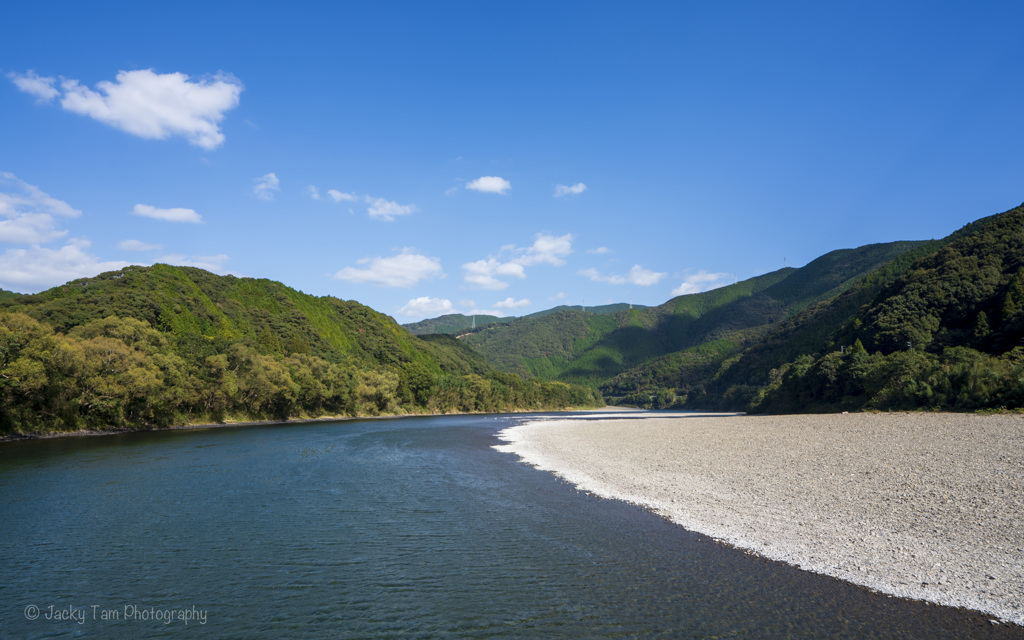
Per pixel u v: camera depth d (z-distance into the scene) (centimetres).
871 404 7725
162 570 1639
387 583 1522
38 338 5631
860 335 10375
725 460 3425
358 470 3534
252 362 8944
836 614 1265
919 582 1414
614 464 3547
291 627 1260
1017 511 1905
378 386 12756
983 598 1310
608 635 1195
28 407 5616
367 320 18300
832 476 2695
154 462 3878
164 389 7162
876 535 1770
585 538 1900
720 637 1173
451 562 1683
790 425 6012
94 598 1439
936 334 8862
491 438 6019
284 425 8594
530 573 1577
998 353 7369
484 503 2484
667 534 1917
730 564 1606
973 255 9906
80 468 3572
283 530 2056
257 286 14450
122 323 7388
